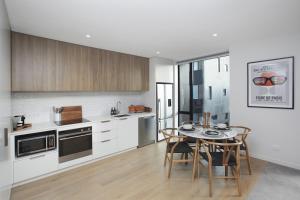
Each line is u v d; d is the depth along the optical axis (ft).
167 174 9.69
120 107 15.44
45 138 9.18
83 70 11.71
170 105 16.96
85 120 11.58
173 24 8.26
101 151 11.82
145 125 14.80
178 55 14.98
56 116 11.31
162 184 8.65
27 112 10.48
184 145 10.21
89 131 11.14
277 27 8.82
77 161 10.57
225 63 14.28
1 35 5.35
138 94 16.89
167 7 6.64
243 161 11.04
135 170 10.22
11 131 8.30
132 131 13.83
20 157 8.42
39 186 8.53
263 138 11.04
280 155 10.42
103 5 6.45
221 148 10.15
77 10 6.82
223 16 7.46
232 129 10.47
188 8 6.73
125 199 7.50
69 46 11.06
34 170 8.88
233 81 12.18
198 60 15.70
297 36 9.60
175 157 12.13
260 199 7.31
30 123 10.35
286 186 8.23
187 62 16.61
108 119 12.21
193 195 7.71
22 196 7.73
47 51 10.12
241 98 11.85
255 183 8.54
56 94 11.66
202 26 8.55
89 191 8.12
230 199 7.37
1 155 5.28
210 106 15.37
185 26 8.52
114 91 14.69
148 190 8.14
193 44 11.68
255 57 11.10
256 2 6.32
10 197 7.61
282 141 10.31
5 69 6.42
